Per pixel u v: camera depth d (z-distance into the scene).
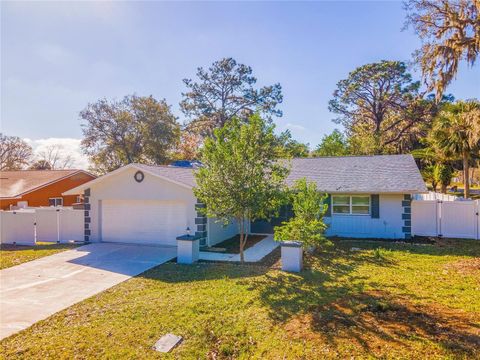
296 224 11.54
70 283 9.79
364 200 16.33
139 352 5.62
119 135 39.47
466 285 8.26
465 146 22.69
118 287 9.30
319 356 5.11
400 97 37.25
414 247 13.69
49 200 26.78
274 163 11.58
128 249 14.66
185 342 5.94
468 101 22.45
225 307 7.32
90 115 38.66
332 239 15.88
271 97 38.72
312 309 6.93
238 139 10.62
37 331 6.59
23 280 10.20
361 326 5.96
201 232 14.64
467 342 5.14
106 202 16.48
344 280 9.04
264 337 5.92
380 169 17.56
